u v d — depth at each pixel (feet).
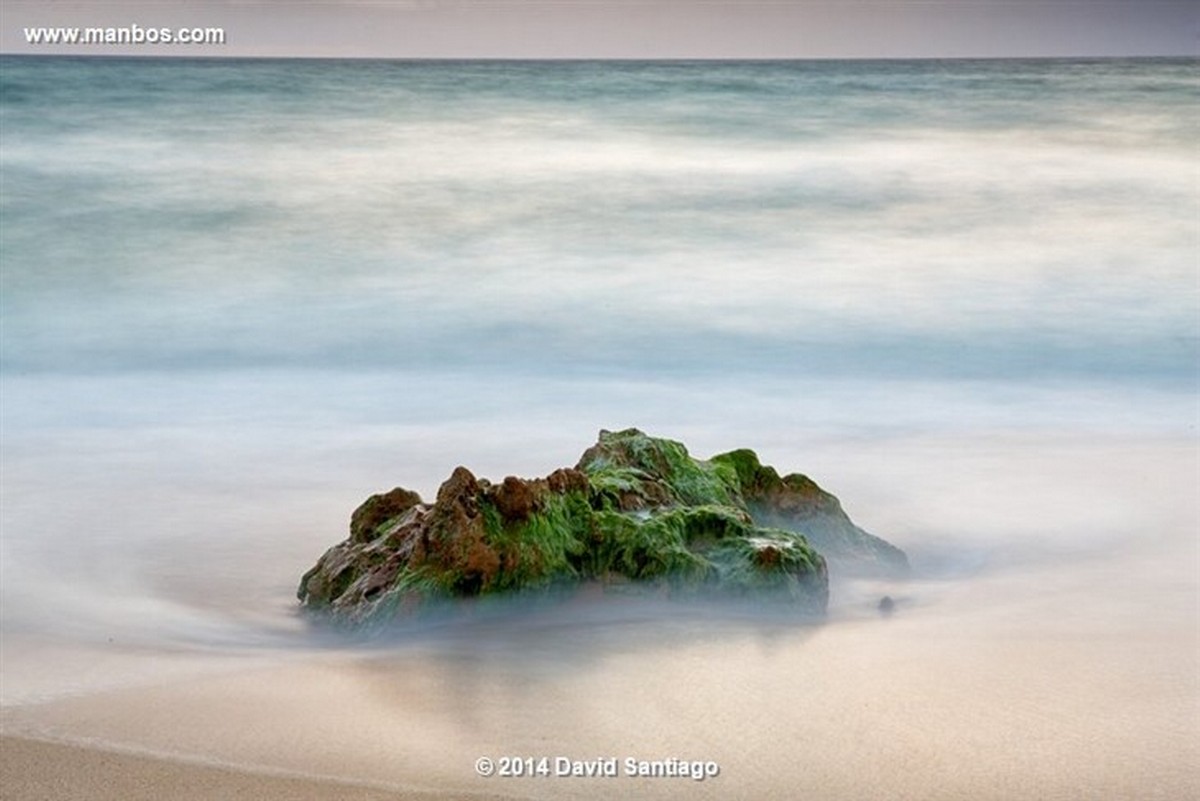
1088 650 28.04
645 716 24.32
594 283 70.95
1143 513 39.40
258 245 76.02
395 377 57.36
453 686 25.46
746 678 25.86
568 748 23.17
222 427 49.37
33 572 33.47
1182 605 31.12
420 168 87.10
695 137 93.20
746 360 60.23
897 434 49.57
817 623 28.71
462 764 22.63
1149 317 67.15
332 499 39.91
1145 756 23.34
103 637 28.84
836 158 89.76
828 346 62.54
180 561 34.14
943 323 65.98
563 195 83.15
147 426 49.62
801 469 44.27
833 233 79.00
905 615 29.86
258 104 87.56
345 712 24.56
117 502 39.70
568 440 47.57
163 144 85.61
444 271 72.69
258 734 23.77
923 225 80.43
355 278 71.56
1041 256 75.56
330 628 28.86
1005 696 25.58
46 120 85.66
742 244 77.20
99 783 22.04
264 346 61.93
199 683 26.09
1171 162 89.20
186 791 21.76
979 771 22.70
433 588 27.25
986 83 98.48
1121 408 54.24
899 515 39.04
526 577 27.40
